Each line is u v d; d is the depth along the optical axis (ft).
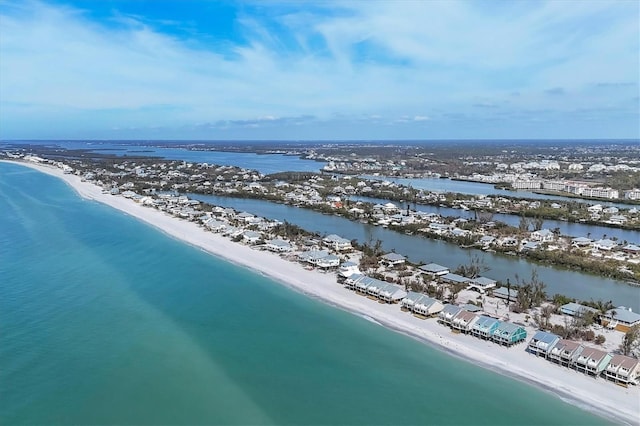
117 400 231.50
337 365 267.80
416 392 241.14
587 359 252.42
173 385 245.86
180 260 478.18
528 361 266.57
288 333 308.40
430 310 329.52
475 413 223.51
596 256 489.67
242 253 505.25
